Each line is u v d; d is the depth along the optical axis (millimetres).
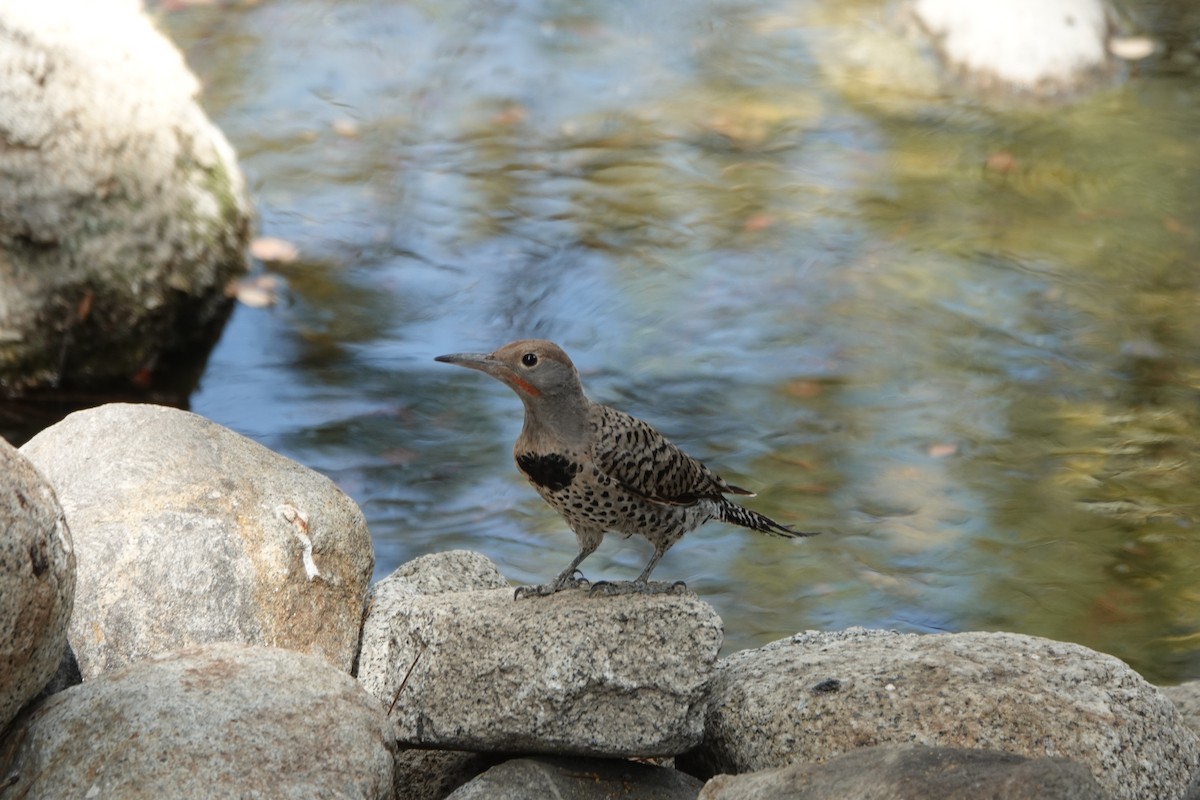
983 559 11633
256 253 16062
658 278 16031
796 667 7777
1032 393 14094
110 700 6645
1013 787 5840
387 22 22078
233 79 20062
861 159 18844
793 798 6277
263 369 14266
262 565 7887
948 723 7133
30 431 13367
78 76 13969
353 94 19922
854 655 7855
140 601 7586
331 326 14977
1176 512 12219
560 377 7777
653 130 19453
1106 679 7477
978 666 7547
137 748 6410
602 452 7789
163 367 14461
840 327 15188
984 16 21312
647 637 7281
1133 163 18750
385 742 6781
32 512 6402
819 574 11445
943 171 18562
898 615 10969
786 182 18219
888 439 13312
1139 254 16625
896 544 11828
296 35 21391
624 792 7375
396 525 11844
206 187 14828
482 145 18891
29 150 13531
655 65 21250
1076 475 12805
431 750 8086
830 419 13602
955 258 16547
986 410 13805
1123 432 13453
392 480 12453
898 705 7242
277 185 17609
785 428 13453
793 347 14797
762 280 16016
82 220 13797
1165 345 14883
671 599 7414
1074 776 5855
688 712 7227
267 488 8227
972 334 15070
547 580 11172
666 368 14359
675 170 18453
